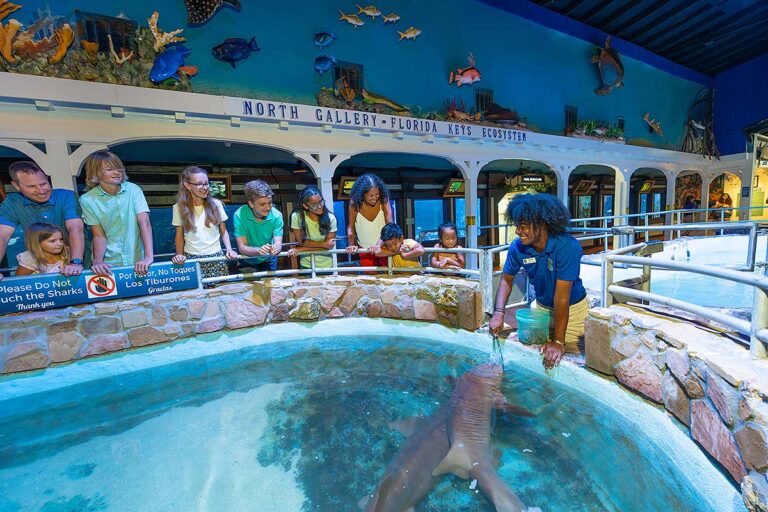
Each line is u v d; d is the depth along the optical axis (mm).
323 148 7059
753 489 1554
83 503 2051
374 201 4312
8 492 2143
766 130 14781
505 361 3203
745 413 1597
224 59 6297
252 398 3059
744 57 14742
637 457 2094
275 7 6723
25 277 3311
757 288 1771
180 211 3957
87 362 3438
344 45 7469
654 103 13906
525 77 10227
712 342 2029
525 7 9930
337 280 4258
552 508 1776
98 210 3660
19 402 3080
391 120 7602
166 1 5840
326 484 2096
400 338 3959
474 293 3549
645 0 10766
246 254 4117
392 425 2586
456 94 9023
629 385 2457
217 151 7312
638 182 15055
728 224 4258
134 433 2666
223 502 2020
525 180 11555
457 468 1966
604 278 2881
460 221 10703
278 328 4129
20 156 5852
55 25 5039
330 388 3143
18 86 4641
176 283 3885
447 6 8711
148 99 5418
